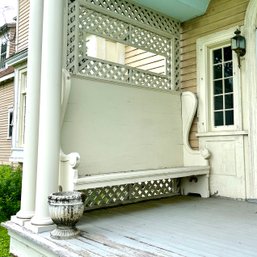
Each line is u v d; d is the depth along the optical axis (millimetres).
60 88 2748
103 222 3014
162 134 4566
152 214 3385
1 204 4246
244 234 2557
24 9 7781
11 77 8344
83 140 3590
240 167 4152
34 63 3027
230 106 4414
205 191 4453
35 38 3051
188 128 4777
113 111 3949
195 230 2691
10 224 2838
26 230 2605
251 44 4078
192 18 4922
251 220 3047
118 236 2488
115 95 3998
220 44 4590
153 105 4492
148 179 3723
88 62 3783
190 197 4480
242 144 4145
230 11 4387
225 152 4348
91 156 3650
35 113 3002
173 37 4934
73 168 2975
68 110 3467
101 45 6121
